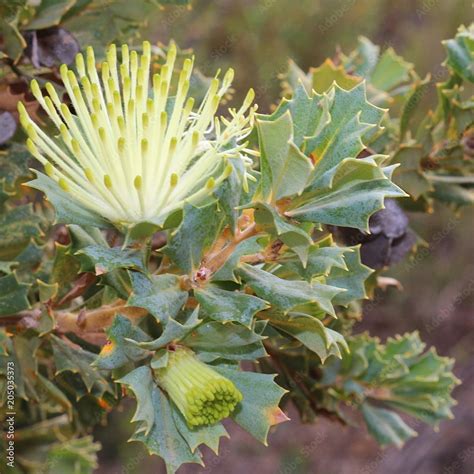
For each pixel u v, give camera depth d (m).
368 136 0.24
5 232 0.31
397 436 0.38
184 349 0.25
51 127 0.33
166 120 0.23
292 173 0.23
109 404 0.33
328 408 0.38
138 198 0.24
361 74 0.38
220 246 0.25
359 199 0.24
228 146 0.24
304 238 0.23
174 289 0.24
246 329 0.25
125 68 0.24
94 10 0.34
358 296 0.27
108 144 0.23
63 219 0.24
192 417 0.24
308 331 0.26
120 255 0.24
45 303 0.29
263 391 0.25
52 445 0.41
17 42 0.31
